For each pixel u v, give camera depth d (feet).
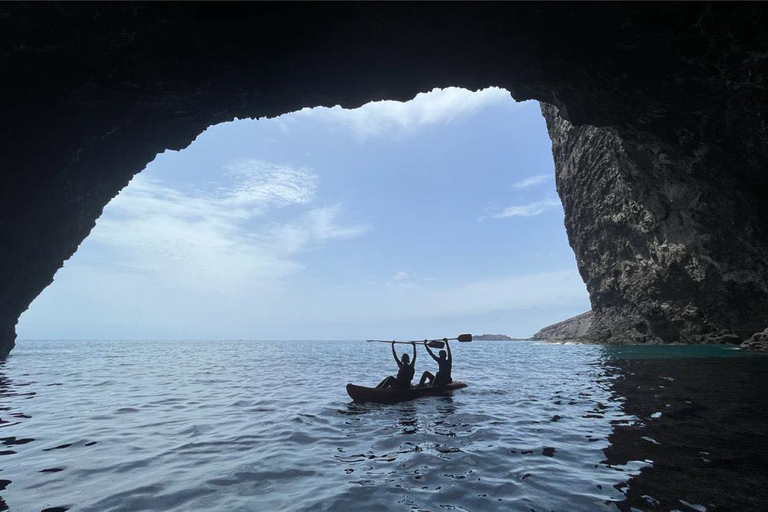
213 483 13.41
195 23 33.14
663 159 77.82
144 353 128.98
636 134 58.70
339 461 15.69
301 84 41.39
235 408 27.71
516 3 34.06
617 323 124.16
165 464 15.48
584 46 38.68
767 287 82.64
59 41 33.04
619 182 110.93
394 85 42.73
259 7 32.86
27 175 42.27
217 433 20.48
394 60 39.45
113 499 12.08
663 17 35.04
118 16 32.01
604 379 40.40
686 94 46.62
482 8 34.45
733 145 59.26
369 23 35.32
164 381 45.32
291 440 18.94
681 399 26.66
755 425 19.52
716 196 76.38
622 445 16.72
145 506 11.57
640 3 33.99
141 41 33.91
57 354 110.42
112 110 42.16
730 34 35.53
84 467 15.15
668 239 97.76
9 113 36.47
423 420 22.90
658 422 20.53
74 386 40.11
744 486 12.16
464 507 11.27
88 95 38.42
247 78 39.83
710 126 55.57
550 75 43.70
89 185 49.44
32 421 23.54
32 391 36.29
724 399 26.27
